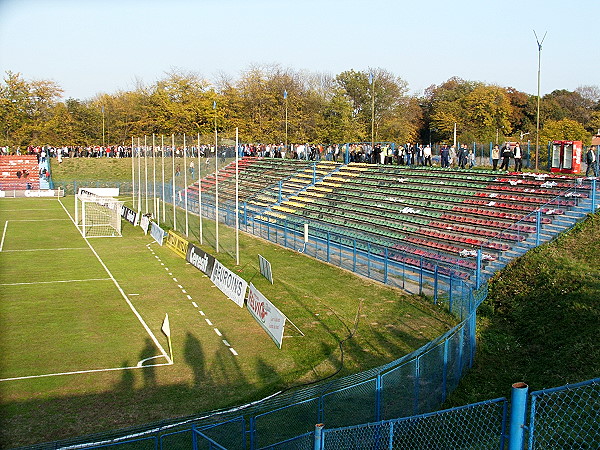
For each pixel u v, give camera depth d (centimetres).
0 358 2292
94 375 2133
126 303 3073
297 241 4588
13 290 3331
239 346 2422
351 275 3562
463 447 1331
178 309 2969
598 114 9612
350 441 1378
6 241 4991
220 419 1669
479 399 1794
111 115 11719
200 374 2138
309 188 5712
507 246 3284
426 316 2722
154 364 2234
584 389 1556
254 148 8281
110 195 8381
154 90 10312
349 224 4609
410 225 4150
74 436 1678
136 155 9694
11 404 1894
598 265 2761
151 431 1495
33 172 9056
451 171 4697
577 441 1256
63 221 6169
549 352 2195
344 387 1742
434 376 1862
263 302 2675
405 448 1348
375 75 10375
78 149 10444
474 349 2188
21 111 11006
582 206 3391
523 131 10000
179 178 7756
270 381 2059
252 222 5216
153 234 5184
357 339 2456
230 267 3856
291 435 1557
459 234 3728
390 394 1772
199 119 9512
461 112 9544
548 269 2856
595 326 2242
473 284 2862
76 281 3556
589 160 3897
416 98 11975
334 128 9356
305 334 2545
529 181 3972
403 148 5578
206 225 5675
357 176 5516
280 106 9812
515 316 2584
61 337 2538
